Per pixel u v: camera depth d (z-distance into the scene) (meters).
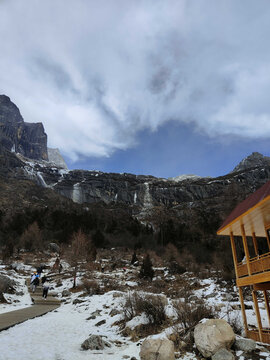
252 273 10.39
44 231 58.97
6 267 32.62
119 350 8.51
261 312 13.28
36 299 19.42
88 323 13.19
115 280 25.80
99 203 133.62
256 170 155.12
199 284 21.59
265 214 9.98
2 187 115.25
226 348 7.11
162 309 10.95
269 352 7.10
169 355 6.84
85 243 36.16
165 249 50.34
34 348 8.42
